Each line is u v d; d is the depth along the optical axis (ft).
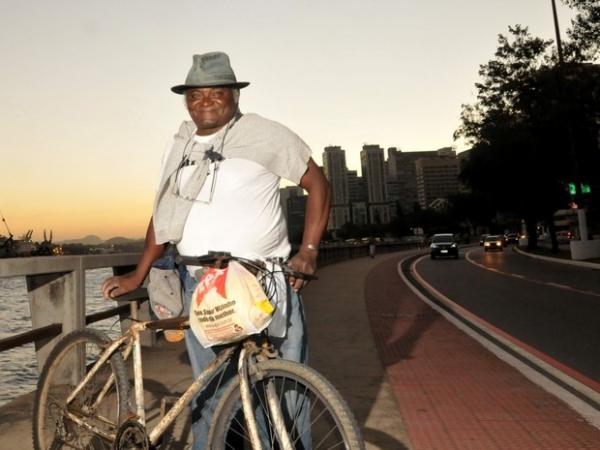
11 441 12.41
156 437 8.54
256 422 7.55
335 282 65.36
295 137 8.75
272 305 7.52
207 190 8.54
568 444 12.36
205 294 7.47
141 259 9.70
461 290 53.42
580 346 24.54
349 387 17.57
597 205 118.93
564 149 108.58
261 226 8.59
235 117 9.10
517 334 28.12
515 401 15.88
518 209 149.59
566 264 87.86
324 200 8.75
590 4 82.89
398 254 188.85
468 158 149.89
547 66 104.42
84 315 17.16
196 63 8.68
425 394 16.70
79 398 9.96
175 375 18.13
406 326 31.14
